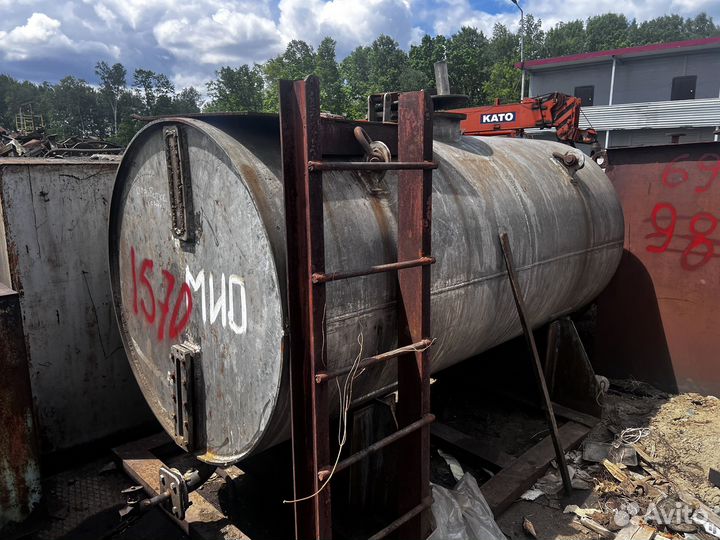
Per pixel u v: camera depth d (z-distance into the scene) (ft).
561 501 10.57
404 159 7.45
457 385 15.75
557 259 11.50
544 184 11.64
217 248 7.29
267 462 11.36
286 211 6.16
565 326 13.74
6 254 10.44
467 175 9.95
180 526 9.14
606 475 11.40
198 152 7.28
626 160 15.34
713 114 71.15
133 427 12.53
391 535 8.71
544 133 58.65
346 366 7.36
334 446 8.94
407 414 8.00
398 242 7.61
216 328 7.61
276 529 9.92
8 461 8.93
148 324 9.08
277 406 6.91
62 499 10.18
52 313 11.03
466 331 9.73
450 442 12.05
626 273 15.78
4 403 8.80
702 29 266.77
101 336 11.76
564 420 13.58
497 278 9.89
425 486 8.12
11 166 10.19
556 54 236.43
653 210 15.11
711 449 12.21
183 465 11.27
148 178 8.29
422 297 7.51
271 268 6.54
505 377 14.75
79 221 11.18
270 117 7.13
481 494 9.72
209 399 8.02
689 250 14.74
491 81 180.14
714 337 14.70
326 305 6.88
